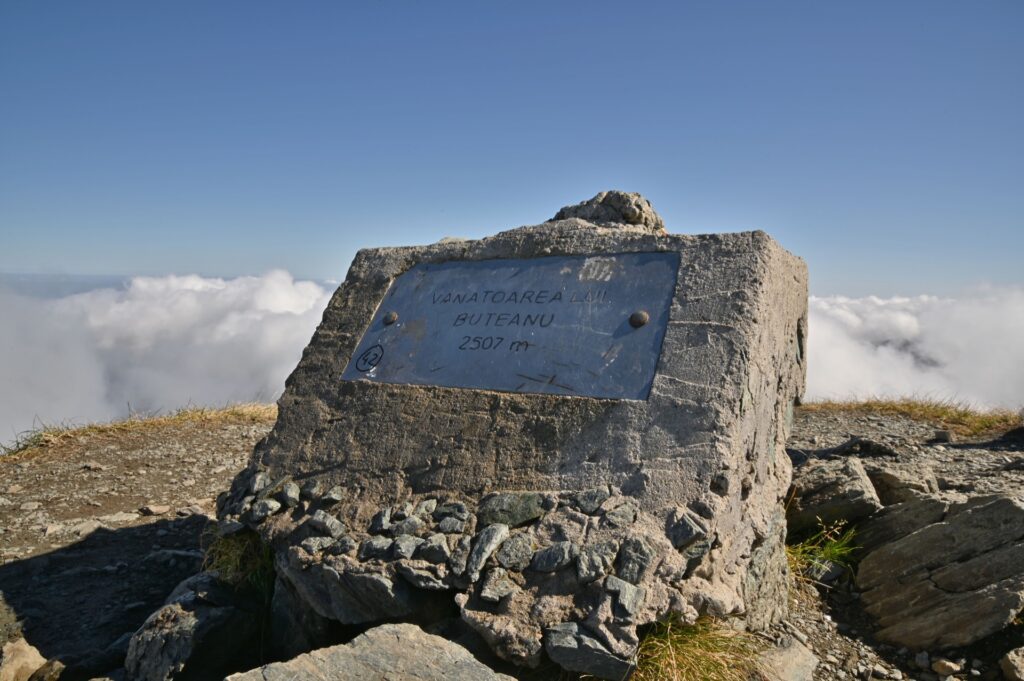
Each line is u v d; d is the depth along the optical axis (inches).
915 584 35.6
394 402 37.5
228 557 36.1
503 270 40.4
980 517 35.8
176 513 54.1
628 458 30.9
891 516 40.4
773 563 35.2
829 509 41.7
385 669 23.7
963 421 75.8
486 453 33.6
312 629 32.5
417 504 33.3
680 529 28.0
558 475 31.7
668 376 32.4
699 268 35.3
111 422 75.7
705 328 33.1
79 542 48.3
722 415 30.4
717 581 28.3
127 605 40.0
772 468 37.4
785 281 38.0
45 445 68.4
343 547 31.9
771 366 35.5
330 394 39.6
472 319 39.0
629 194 43.2
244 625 33.0
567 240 39.6
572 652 25.5
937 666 32.1
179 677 30.5
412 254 44.1
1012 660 30.6
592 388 33.6
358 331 41.9
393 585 29.6
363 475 35.5
